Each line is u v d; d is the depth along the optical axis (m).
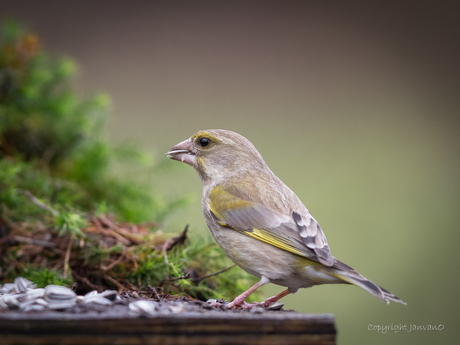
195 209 10.97
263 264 6.48
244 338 4.53
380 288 5.69
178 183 10.71
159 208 9.84
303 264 6.30
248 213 6.73
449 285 14.10
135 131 14.91
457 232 14.89
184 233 7.84
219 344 4.52
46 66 10.37
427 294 13.95
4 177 8.50
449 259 14.51
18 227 8.17
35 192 8.89
